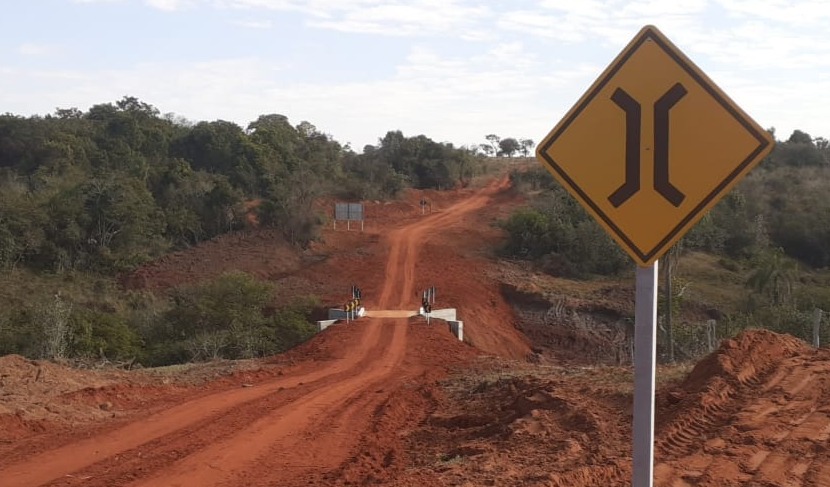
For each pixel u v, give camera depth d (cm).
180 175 5628
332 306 3806
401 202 6938
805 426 891
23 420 1166
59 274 4441
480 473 804
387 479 834
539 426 1000
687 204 331
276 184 5662
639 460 341
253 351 2836
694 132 330
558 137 353
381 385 1633
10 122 6588
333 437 1108
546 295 4119
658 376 1250
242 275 3491
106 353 2648
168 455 999
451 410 1306
